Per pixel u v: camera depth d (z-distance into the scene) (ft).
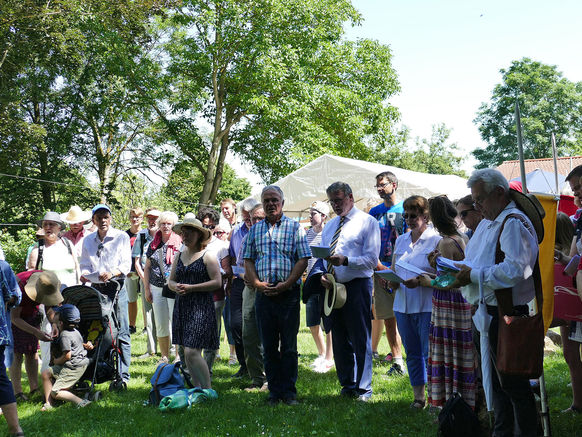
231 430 15.97
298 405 18.40
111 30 85.46
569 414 16.38
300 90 89.86
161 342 25.44
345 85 101.19
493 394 13.08
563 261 15.12
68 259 23.02
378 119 101.24
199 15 88.94
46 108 96.89
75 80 93.45
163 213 25.16
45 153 93.56
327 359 24.38
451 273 13.06
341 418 16.84
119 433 15.96
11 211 91.61
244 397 19.58
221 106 97.71
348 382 19.40
